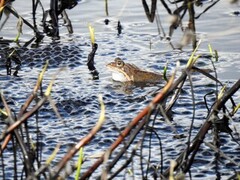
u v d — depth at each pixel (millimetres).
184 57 16766
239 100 14031
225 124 11938
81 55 17156
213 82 15086
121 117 13531
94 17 19375
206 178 11016
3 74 15906
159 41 17734
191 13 10383
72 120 13422
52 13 18609
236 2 12602
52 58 16953
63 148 12156
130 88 15250
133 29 18562
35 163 11352
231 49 16906
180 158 10352
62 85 15258
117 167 11242
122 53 17234
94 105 14188
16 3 20375
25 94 14695
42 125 13156
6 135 8203
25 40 17922
